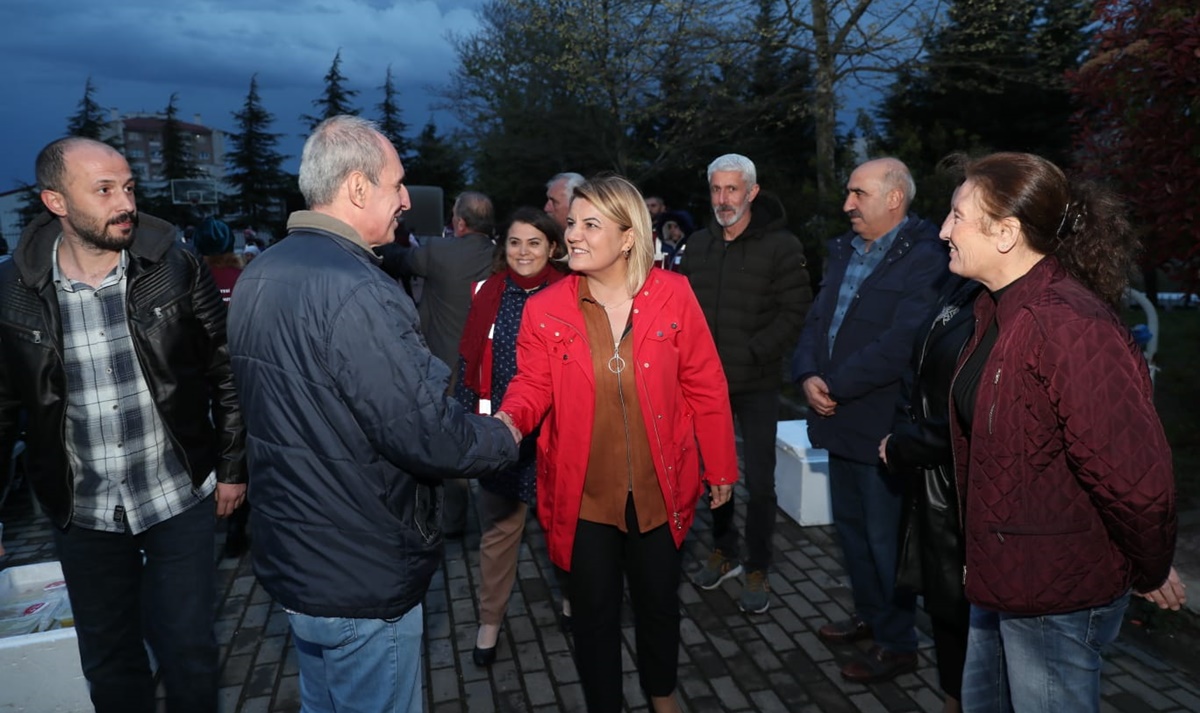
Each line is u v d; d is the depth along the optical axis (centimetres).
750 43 1373
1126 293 182
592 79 1542
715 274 362
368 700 189
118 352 232
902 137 958
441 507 195
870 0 1222
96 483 234
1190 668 309
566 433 239
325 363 169
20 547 475
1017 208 176
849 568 317
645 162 2159
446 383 180
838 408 303
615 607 248
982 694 207
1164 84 361
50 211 221
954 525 215
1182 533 396
